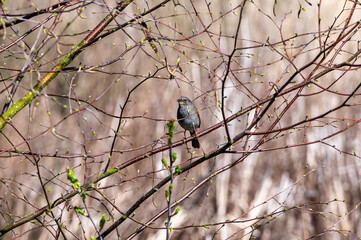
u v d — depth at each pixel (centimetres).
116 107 1265
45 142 1209
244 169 1255
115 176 1175
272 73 1295
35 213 530
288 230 1174
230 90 1246
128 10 1089
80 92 1293
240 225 1169
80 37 1231
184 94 1247
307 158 1265
